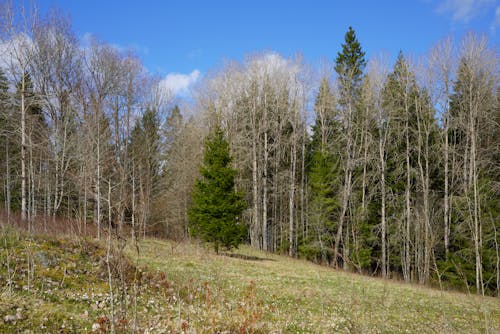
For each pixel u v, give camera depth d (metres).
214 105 37.31
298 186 37.00
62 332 6.32
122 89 27.16
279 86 35.47
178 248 20.88
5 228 12.10
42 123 25.30
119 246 6.57
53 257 10.80
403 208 28.16
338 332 8.76
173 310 8.58
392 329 9.60
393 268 30.70
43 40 22.73
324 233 28.44
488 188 23.19
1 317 6.25
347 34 32.41
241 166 35.59
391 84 29.08
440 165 30.41
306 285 15.15
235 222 25.02
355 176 31.59
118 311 7.69
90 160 16.14
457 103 27.50
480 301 15.69
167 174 34.56
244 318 7.99
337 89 32.75
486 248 21.42
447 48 26.91
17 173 27.14
